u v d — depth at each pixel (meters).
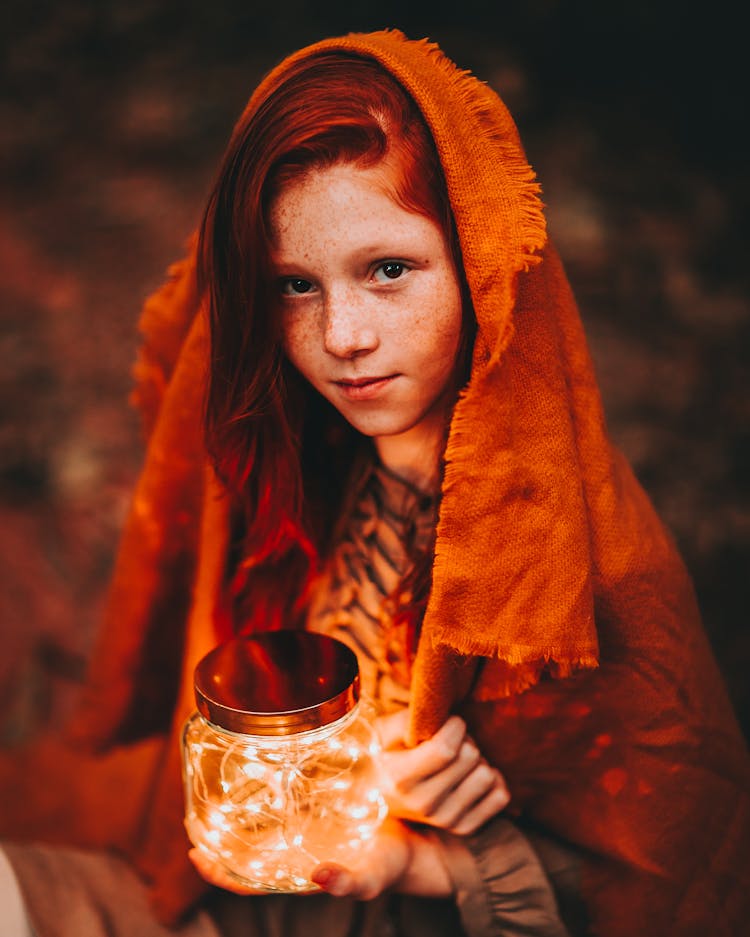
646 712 0.97
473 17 4.49
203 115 4.05
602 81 4.27
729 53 4.31
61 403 2.89
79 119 4.06
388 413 0.87
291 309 0.85
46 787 1.87
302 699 0.83
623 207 3.60
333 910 1.09
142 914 1.13
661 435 2.76
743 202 3.66
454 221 0.81
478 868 1.00
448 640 0.85
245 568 1.10
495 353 0.78
